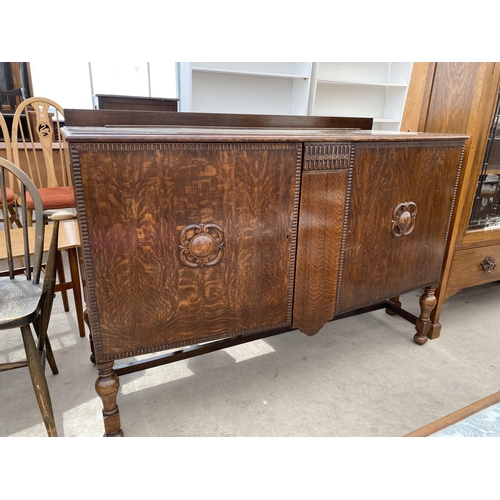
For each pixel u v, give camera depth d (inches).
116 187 34.5
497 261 74.3
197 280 41.2
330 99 157.6
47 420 41.4
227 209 40.1
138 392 54.0
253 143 39.1
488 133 62.1
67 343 64.8
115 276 37.2
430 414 50.8
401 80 155.8
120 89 166.7
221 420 48.9
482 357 64.1
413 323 67.7
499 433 27.1
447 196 57.9
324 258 48.4
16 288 45.4
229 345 55.1
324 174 44.2
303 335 70.6
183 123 54.6
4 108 135.0
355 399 53.4
